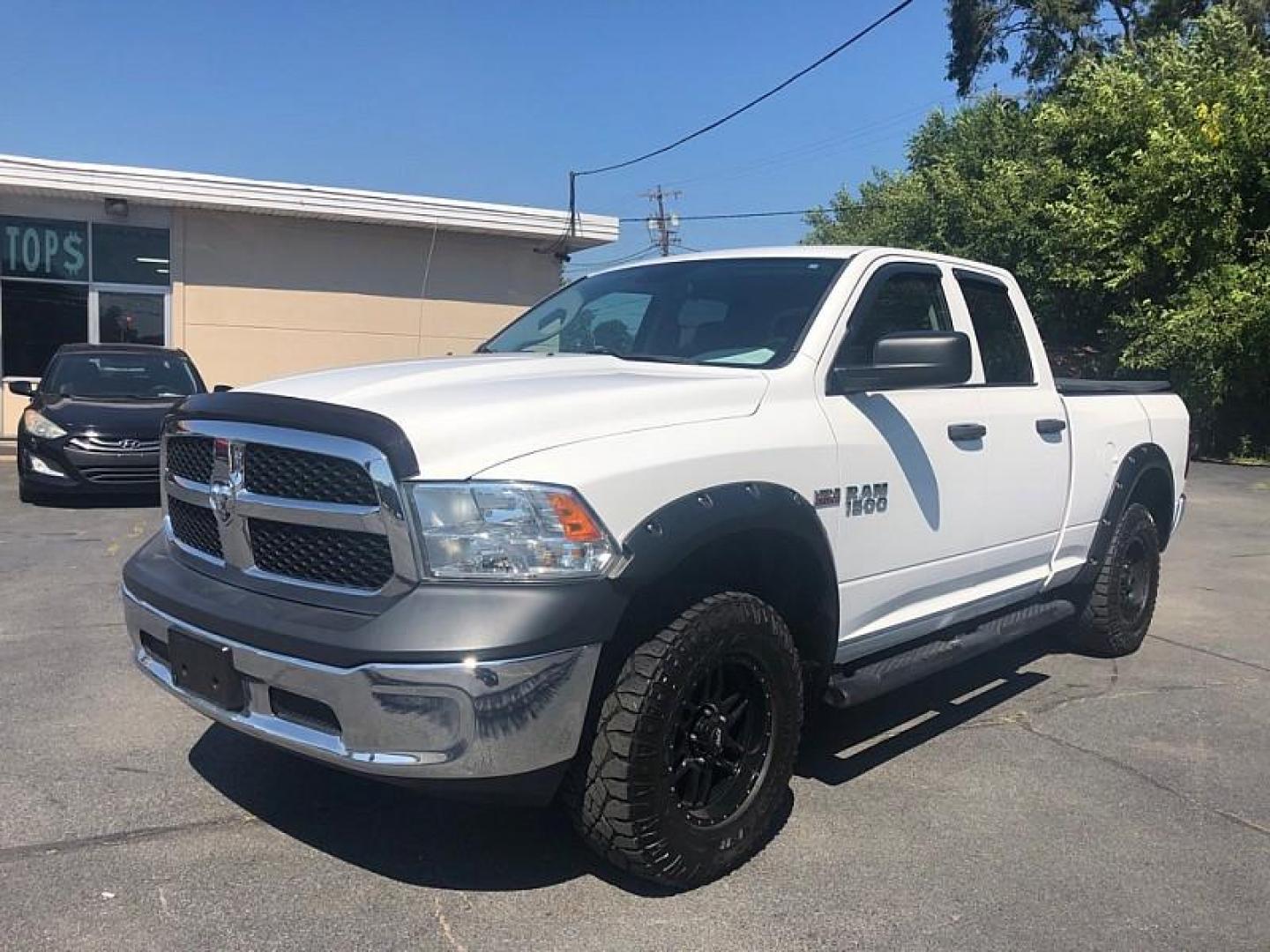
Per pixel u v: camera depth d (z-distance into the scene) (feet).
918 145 99.04
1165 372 62.13
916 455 13.97
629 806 10.33
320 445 10.29
